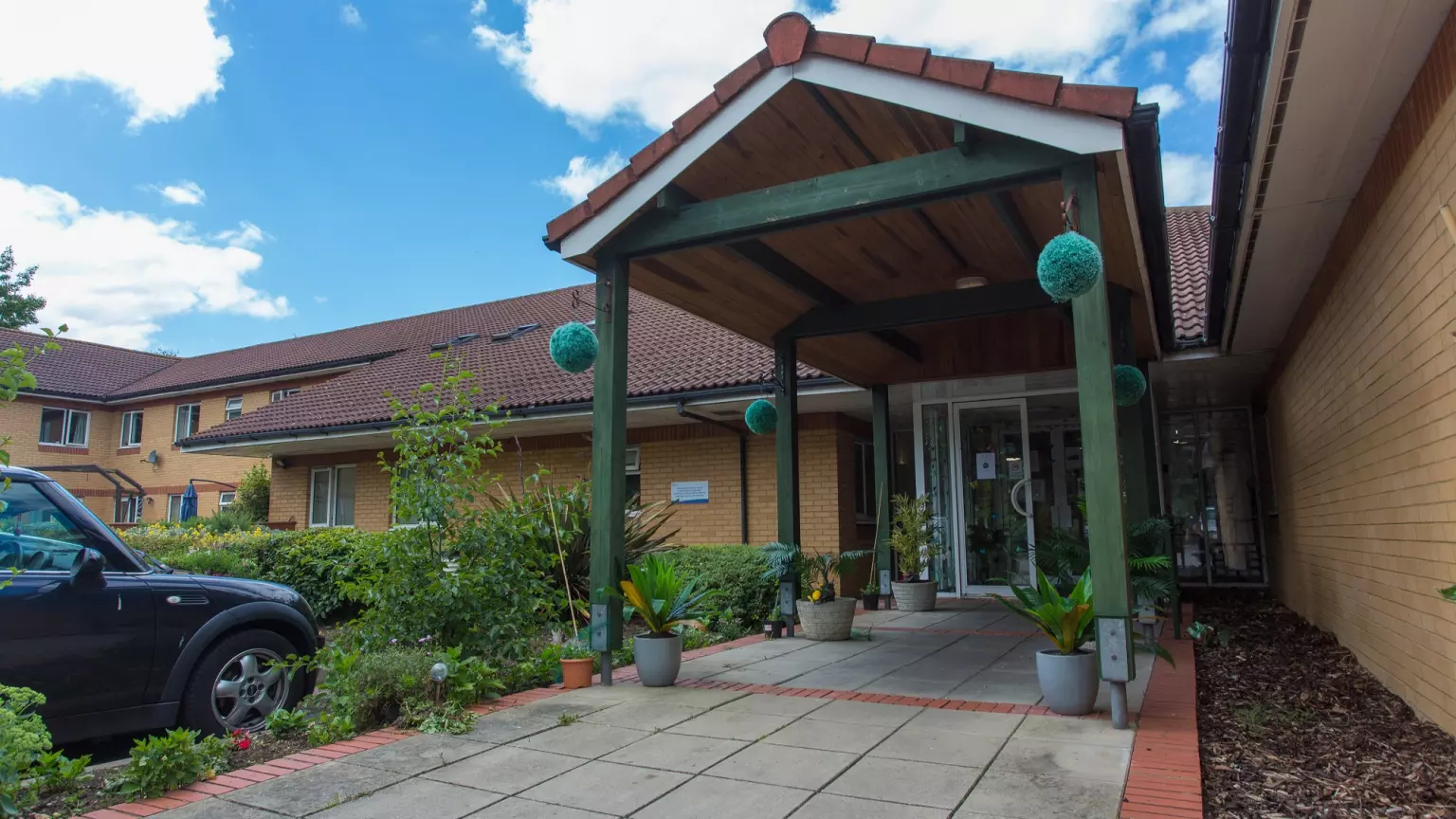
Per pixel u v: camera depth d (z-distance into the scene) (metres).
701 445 12.19
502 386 14.00
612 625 5.61
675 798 3.40
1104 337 4.23
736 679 5.79
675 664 5.58
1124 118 4.09
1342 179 5.07
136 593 4.76
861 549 11.78
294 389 22.03
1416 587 4.74
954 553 10.85
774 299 7.26
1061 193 5.38
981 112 4.42
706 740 4.21
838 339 8.45
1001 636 7.72
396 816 3.27
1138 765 3.65
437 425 6.01
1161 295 6.66
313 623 5.77
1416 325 4.34
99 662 4.54
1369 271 5.16
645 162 5.42
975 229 6.32
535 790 3.54
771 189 5.23
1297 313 7.78
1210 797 3.61
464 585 5.62
